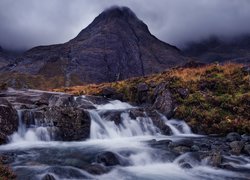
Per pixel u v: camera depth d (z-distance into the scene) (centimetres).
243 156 1728
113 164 1528
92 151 1772
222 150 1825
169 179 1363
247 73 3322
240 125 2400
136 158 1627
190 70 3828
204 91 3094
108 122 2436
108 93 3894
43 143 2039
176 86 3086
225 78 3275
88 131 2277
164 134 2500
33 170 1343
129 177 1369
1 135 1934
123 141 2153
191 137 2334
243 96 2756
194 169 1507
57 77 19838
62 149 1842
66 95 3291
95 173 1373
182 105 2830
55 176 1284
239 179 1371
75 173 1340
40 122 2184
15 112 2141
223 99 2792
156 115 2666
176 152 1725
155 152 1719
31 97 3091
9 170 1262
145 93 3497
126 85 3931
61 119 2222
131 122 2520
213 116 2588
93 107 3072
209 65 4022
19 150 1797
